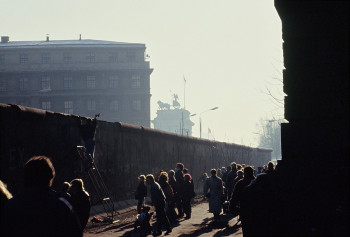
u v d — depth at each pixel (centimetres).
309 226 650
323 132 657
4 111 2112
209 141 7138
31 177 623
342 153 647
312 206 652
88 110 13912
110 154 3578
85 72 13950
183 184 2902
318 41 664
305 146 664
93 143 3008
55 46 13975
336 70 655
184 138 5897
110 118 13975
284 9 678
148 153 4553
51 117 2589
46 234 597
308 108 662
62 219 609
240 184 1315
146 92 14075
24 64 13838
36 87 13838
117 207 3506
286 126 671
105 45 14125
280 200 701
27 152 2319
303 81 665
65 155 2753
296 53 671
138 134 4275
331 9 662
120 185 3750
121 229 2416
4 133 2111
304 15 671
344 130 649
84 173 3003
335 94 653
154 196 2167
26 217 598
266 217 884
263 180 901
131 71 14062
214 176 2642
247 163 9819
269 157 12800
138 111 14062
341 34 654
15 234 594
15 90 13788
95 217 2920
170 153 5344
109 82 14050
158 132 4850
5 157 2111
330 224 643
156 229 2244
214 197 2631
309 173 657
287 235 660
